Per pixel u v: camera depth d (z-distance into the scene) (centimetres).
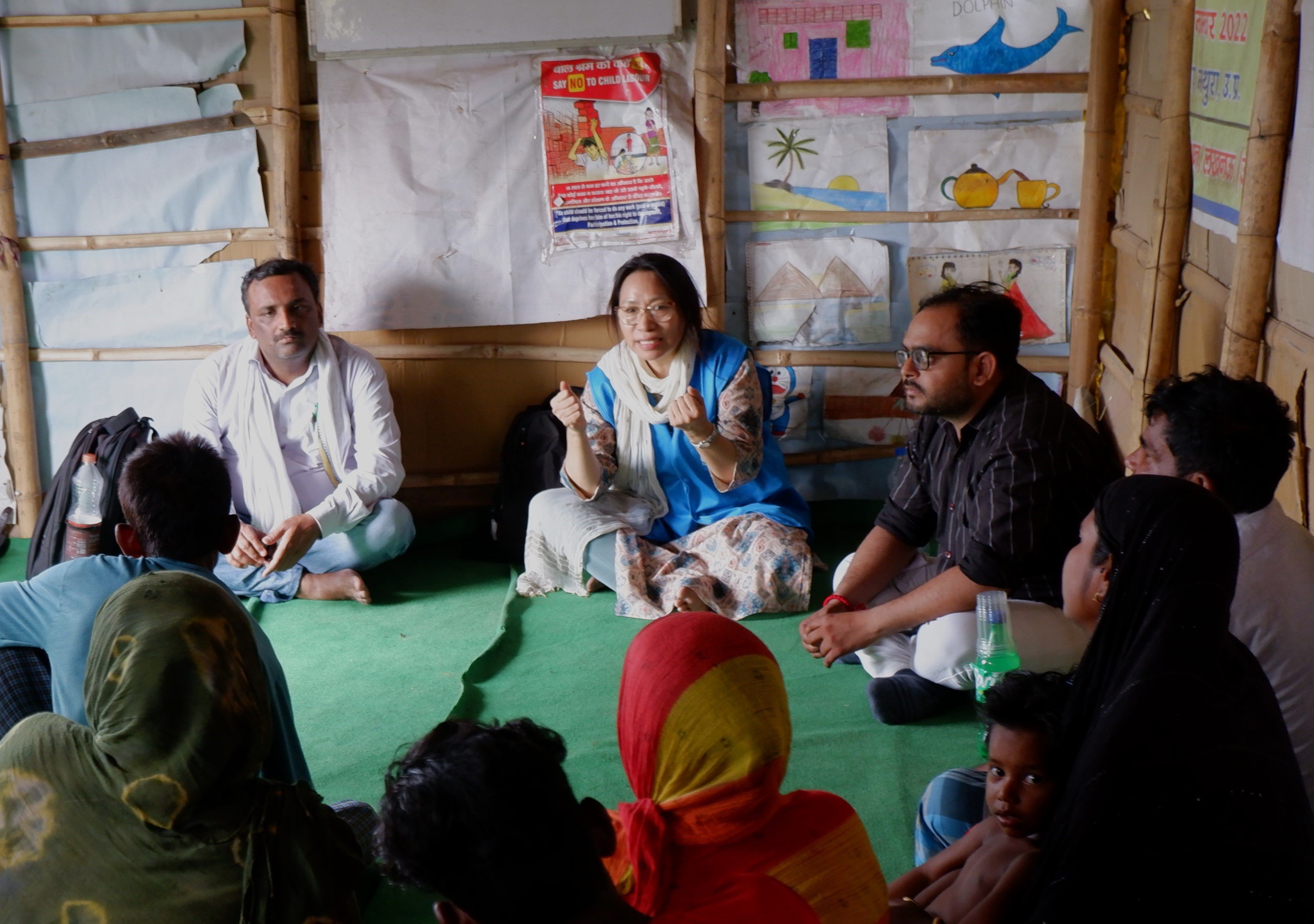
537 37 412
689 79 416
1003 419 268
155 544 194
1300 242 235
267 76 427
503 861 99
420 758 106
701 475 380
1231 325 260
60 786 145
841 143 420
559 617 360
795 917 112
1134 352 369
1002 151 415
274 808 153
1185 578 135
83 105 429
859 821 129
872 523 445
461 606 374
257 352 392
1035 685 171
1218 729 128
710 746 119
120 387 452
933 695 280
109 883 146
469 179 425
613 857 128
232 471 403
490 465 454
